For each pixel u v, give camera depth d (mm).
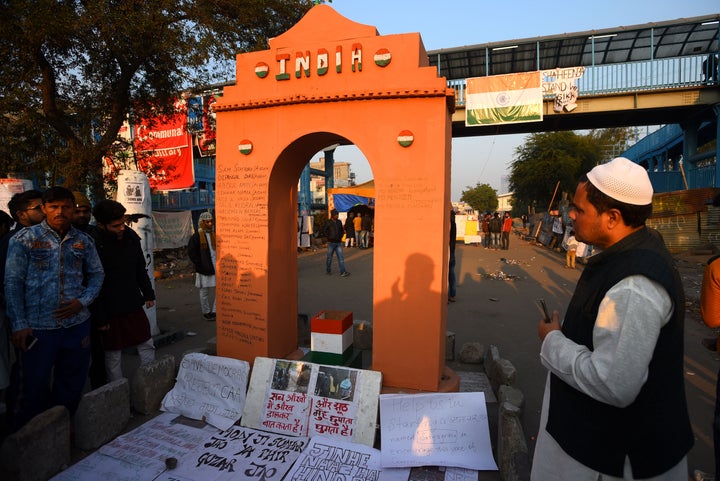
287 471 2861
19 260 2924
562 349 1481
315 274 11492
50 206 3043
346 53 3512
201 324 6582
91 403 3109
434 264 3395
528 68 20797
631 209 1443
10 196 6625
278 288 4094
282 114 3734
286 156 3904
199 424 3467
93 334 3822
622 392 1269
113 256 3748
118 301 3766
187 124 10414
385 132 3447
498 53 19250
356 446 3100
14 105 7059
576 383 1395
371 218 19375
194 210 19203
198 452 3070
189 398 3691
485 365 4496
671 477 1394
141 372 3637
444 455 2939
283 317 4215
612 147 36469
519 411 2846
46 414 2822
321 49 3557
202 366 3770
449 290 8008
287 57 3664
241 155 3916
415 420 3111
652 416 1363
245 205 3936
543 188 27891
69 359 3219
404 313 3492
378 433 3287
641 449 1367
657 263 1357
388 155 3447
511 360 5023
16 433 2623
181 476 2799
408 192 3420
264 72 3734
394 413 3152
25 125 7523
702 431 3471
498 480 2773
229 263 4047
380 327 3555
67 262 3125
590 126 20922
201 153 12781
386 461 2902
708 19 16094
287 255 4273
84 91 7922
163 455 3027
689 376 4523
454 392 3467
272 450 3094
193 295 8773
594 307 1453
